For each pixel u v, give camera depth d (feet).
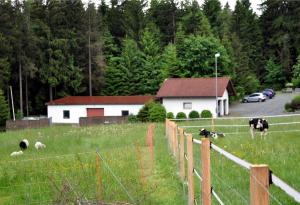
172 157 44.93
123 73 208.33
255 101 195.93
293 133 64.64
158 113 136.26
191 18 246.47
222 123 95.71
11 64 176.96
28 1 188.55
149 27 247.50
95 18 207.31
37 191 33.99
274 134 63.72
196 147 46.73
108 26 260.62
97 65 201.67
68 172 38.47
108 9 282.15
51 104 161.89
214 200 25.14
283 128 73.87
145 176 36.91
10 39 171.94
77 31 198.49
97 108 158.61
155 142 61.67
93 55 201.46
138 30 250.98
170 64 195.52
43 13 191.72
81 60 200.03
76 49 196.34
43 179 37.78
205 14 276.21
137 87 209.26
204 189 18.52
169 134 52.31
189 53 192.13
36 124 136.36
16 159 51.60
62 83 192.34
